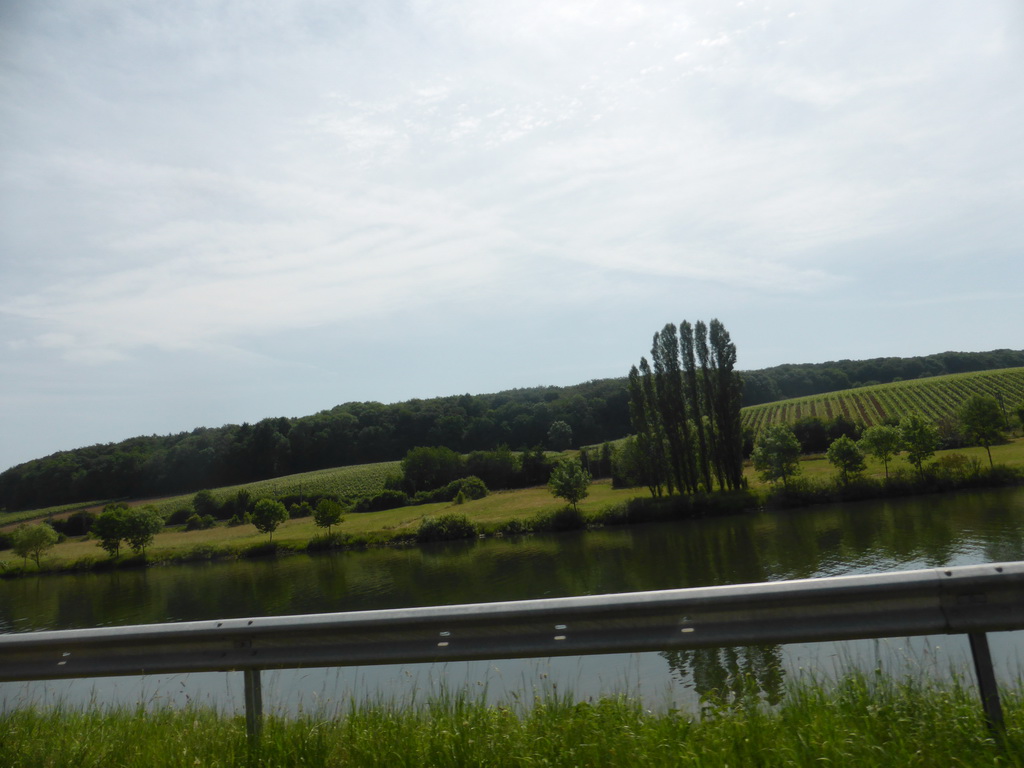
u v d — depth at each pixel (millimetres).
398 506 107188
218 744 3896
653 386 77062
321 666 3752
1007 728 3021
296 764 3490
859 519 53781
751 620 3400
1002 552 35656
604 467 107812
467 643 3625
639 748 3258
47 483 124938
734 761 3033
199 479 130500
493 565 55094
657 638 3439
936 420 91812
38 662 4109
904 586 3256
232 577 65500
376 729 3838
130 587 64188
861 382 161000
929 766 2883
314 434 145375
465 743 3412
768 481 74625
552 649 3516
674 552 50188
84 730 4465
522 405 155375
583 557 53344
